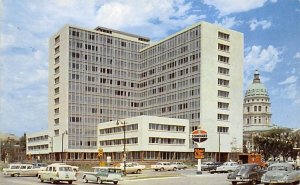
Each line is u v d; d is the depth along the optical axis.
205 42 109.00
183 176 52.34
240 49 117.56
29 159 133.00
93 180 42.56
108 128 114.62
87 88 123.50
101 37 127.81
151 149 98.56
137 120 99.94
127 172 60.97
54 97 127.56
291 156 118.81
